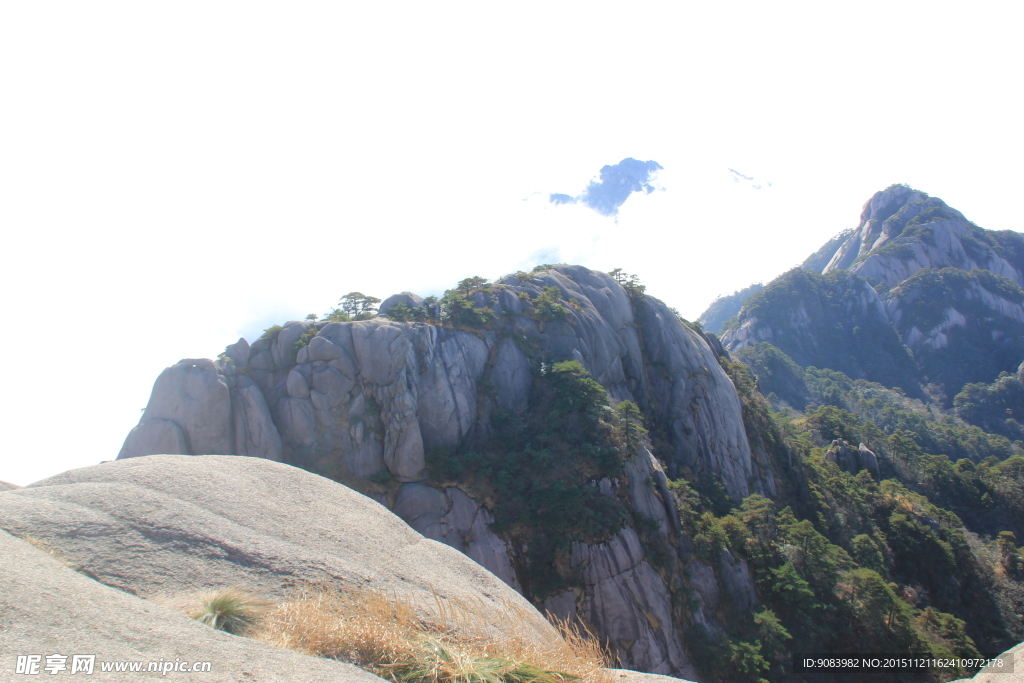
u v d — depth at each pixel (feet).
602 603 120.06
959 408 552.41
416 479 136.87
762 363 543.39
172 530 30.66
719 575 138.00
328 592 29.55
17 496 30.89
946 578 197.47
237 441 132.87
